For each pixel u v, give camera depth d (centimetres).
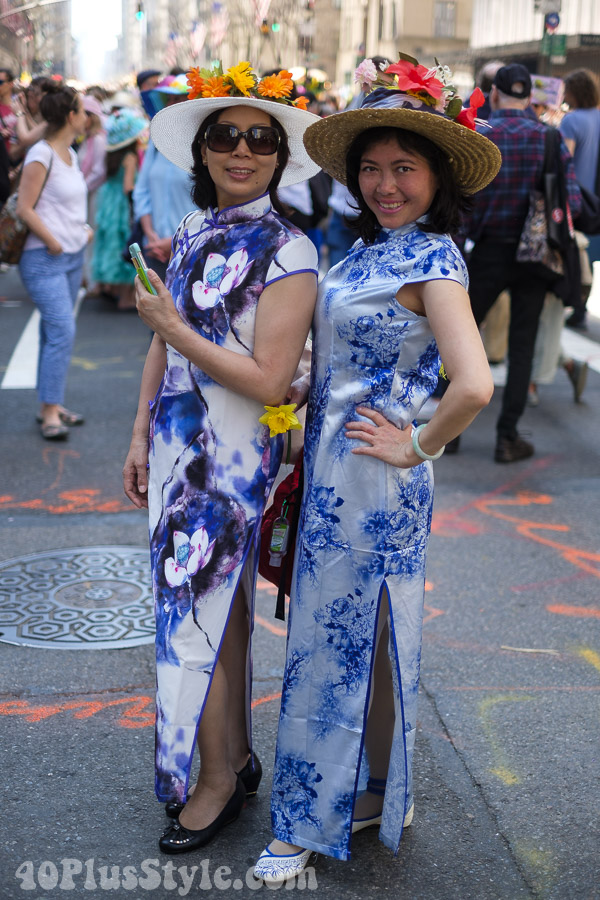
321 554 239
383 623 246
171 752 243
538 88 716
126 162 965
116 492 523
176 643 245
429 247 225
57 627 373
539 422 671
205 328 244
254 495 247
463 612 396
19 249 579
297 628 245
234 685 271
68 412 651
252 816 272
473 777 289
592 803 278
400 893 242
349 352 232
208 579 244
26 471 551
